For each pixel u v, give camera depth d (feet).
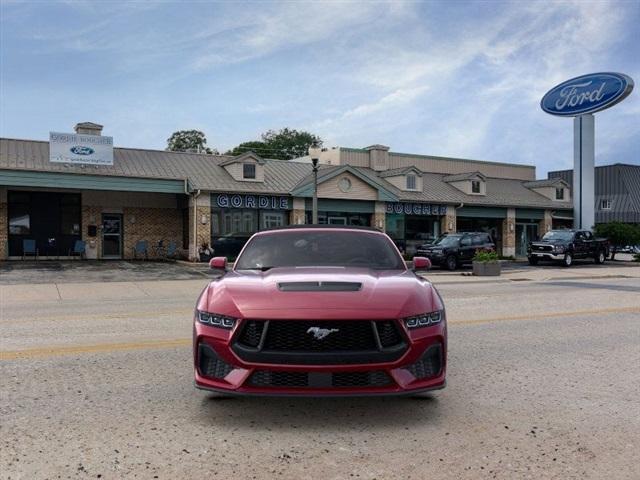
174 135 227.61
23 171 78.89
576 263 111.86
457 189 126.00
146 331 28.25
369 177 103.55
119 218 95.25
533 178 155.84
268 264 18.45
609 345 25.70
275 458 12.41
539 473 11.81
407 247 111.55
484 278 71.51
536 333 28.63
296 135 253.65
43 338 26.05
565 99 122.11
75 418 14.83
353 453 12.74
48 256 89.81
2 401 16.20
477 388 18.24
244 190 91.50
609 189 206.08
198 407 15.89
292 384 13.56
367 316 13.60
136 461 12.14
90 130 95.40
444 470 11.89
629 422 15.08
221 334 13.99
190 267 80.69
